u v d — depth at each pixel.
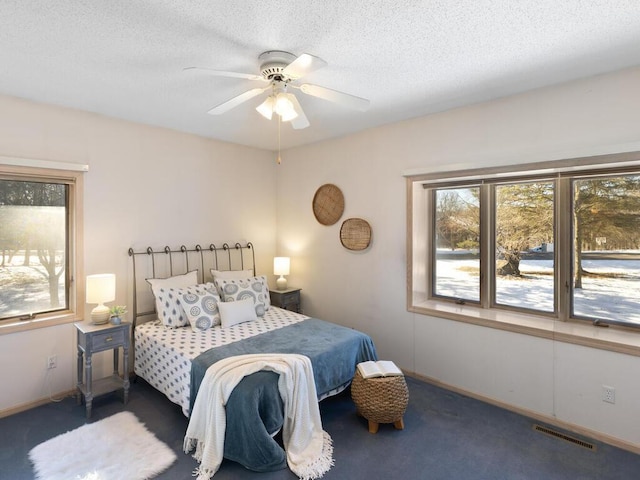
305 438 2.27
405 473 2.06
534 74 2.34
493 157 2.80
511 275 3.09
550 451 2.26
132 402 2.89
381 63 2.17
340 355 2.71
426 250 3.57
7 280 2.80
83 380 3.02
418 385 3.21
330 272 4.07
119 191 3.29
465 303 3.35
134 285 3.39
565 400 2.52
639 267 2.44
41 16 1.66
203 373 2.33
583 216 2.66
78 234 3.05
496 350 2.85
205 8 1.60
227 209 4.17
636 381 2.24
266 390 2.15
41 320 2.88
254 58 2.09
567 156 2.43
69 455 2.20
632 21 1.72
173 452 2.24
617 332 2.47
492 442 2.36
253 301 3.52
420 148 3.24
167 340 2.84
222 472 2.07
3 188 2.76
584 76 2.37
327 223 4.06
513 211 3.06
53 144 2.90
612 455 2.22
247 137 3.96
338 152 3.93
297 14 1.65
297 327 3.17
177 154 3.71
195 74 2.30
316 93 2.08
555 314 2.82
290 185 4.52
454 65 2.20
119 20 1.70
